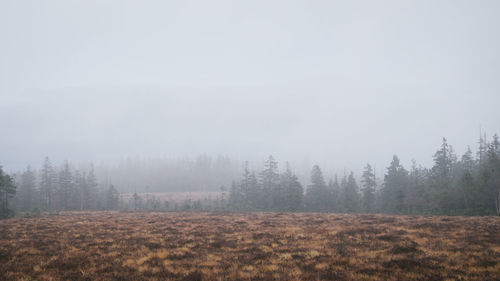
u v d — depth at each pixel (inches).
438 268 433.1
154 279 409.7
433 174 2413.9
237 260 522.6
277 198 2559.1
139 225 1097.4
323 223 1129.4
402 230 840.3
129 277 422.0
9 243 691.4
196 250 614.9
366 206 2514.8
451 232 765.9
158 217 1531.7
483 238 653.9
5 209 1658.5
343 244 650.2
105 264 495.8
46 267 478.3
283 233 843.4
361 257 520.1
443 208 1793.8
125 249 620.4
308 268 459.2
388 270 429.4
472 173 2319.1
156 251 602.2
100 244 681.0
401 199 2114.9
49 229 971.9
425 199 2017.7
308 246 636.7
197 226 1059.9
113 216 1647.4
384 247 602.9
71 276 425.7
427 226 902.4
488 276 392.5
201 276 421.7
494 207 1653.5
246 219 1359.5
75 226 1064.2
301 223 1139.3
